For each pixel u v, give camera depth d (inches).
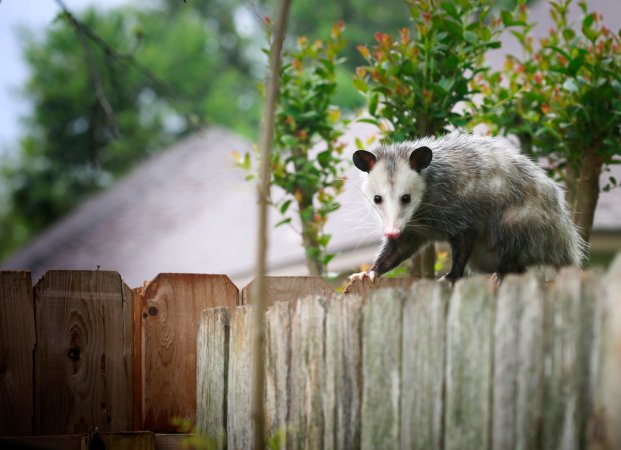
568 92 157.0
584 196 160.6
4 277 128.5
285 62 195.9
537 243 151.3
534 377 75.0
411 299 87.8
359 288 134.9
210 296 135.2
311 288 133.1
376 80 159.2
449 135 166.6
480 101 227.6
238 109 883.4
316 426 102.7
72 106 881.5
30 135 903.7
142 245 548.7
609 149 156.7
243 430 115.3
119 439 126.0
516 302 76.8
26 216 898.1
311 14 767.7
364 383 93.8
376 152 166.7
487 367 79.0
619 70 152.5
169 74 870.4
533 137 169.3
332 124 180.4
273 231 396.5
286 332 109.8
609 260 300.5
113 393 130.6
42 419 128.3
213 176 623.5
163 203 605.6
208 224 515.5
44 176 887.1
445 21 155.9
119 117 843.4
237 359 118.6
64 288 130.2
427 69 161.2
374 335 92.4
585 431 71.0
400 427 88.7
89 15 877.2
